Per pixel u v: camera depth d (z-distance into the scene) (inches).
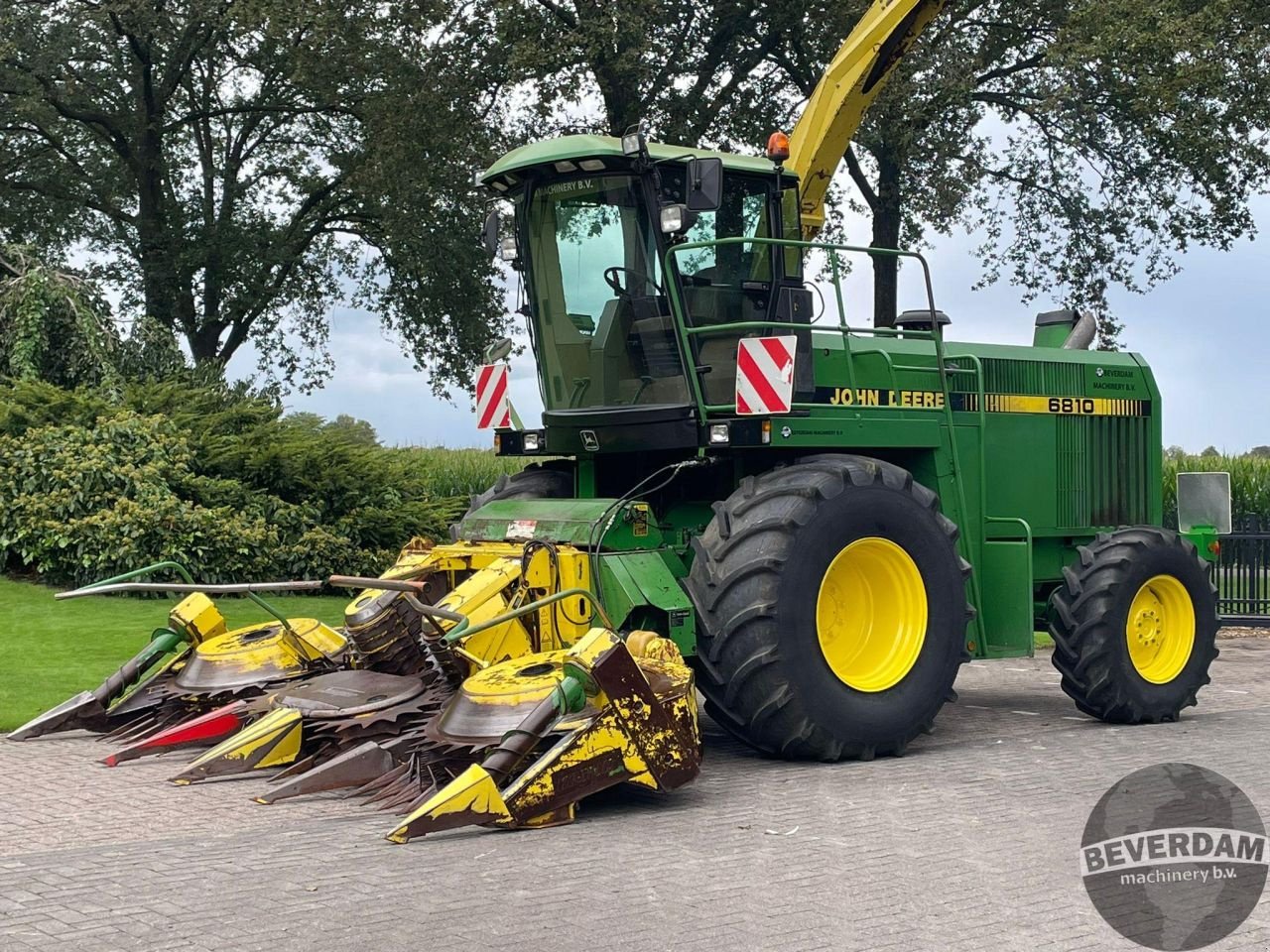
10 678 358.6
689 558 329.4
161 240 1032.8
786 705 283.9
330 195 1082.1
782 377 293.0
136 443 545.6
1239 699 411.2
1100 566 353.7
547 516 310.7
